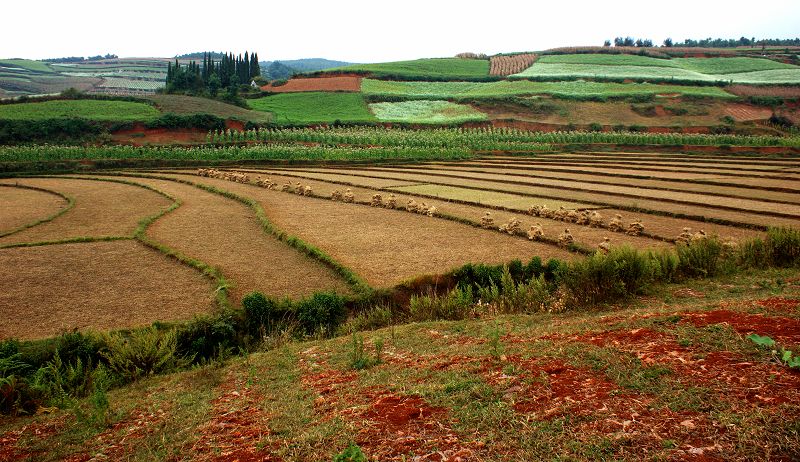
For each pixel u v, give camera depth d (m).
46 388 13.87
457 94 132.00
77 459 9.20
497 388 9.53
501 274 23.34
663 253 21.83
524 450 7.39
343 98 126.56
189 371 15.09
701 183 51.00
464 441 7.85
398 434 8.34
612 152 83.88
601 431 7.54
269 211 41.25
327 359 14.33
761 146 81.25
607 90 132.12
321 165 72.00
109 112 92.88
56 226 36.41
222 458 8.41
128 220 38.44
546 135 91.25
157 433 9.92
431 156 76.06
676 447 6.87
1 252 29.55
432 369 11.50
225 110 104.44
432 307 19.55
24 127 80.12
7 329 18.94
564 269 20.61
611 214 38.22
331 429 8.84
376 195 43.22
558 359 10.62
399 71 158.00
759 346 9.66
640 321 12.98
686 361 9.53
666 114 115.00
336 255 28.09
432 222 36.69
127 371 15.16
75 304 21.52
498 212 39.53
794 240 21.59
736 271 20.95
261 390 12.14
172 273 25.73
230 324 18.45
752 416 7.25
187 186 56.22
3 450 10.04
